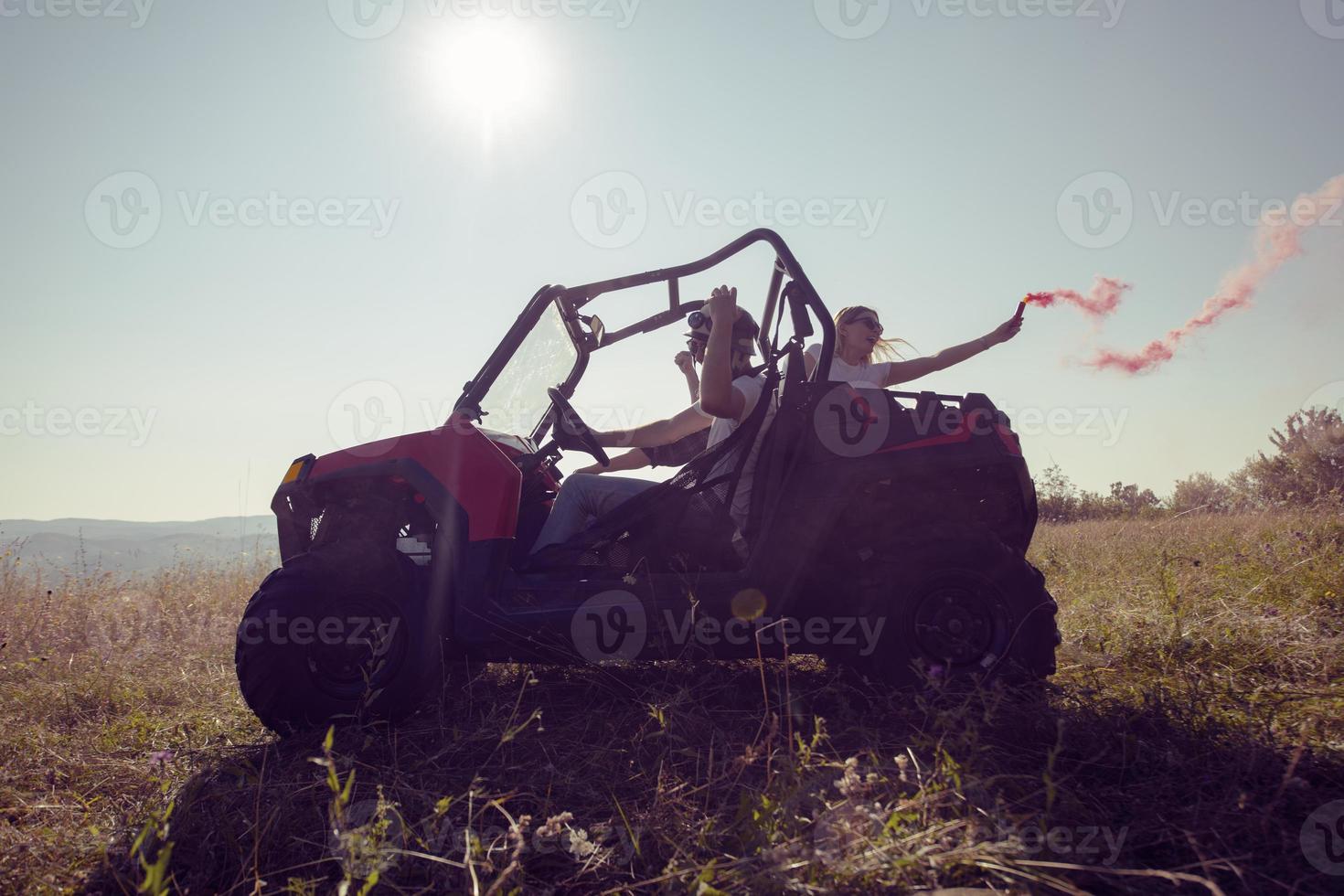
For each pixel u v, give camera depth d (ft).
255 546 22.99
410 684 9.47
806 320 9.96
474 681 10.58
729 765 7.58
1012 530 10.11
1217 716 7.73
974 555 9.21
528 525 10.82
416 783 7.80
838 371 12.01
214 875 6.33
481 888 5.73
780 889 5.36
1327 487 27.32
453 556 9.62
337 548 9.71
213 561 22.79
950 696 8.44
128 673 12.56
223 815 6.98
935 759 6.75
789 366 9.84
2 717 10.52
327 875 6.25
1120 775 6.89
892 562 9.41
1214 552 17.20
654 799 6.85
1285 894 5.24
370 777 8.05
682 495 10.05
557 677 11.00
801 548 9.46
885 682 9.25
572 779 7.63
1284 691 8.62
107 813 7.58
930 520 9.85
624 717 9.23
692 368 13.03
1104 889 5.41
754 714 9.11
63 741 9.51
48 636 15.62
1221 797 6.39
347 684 9.53
